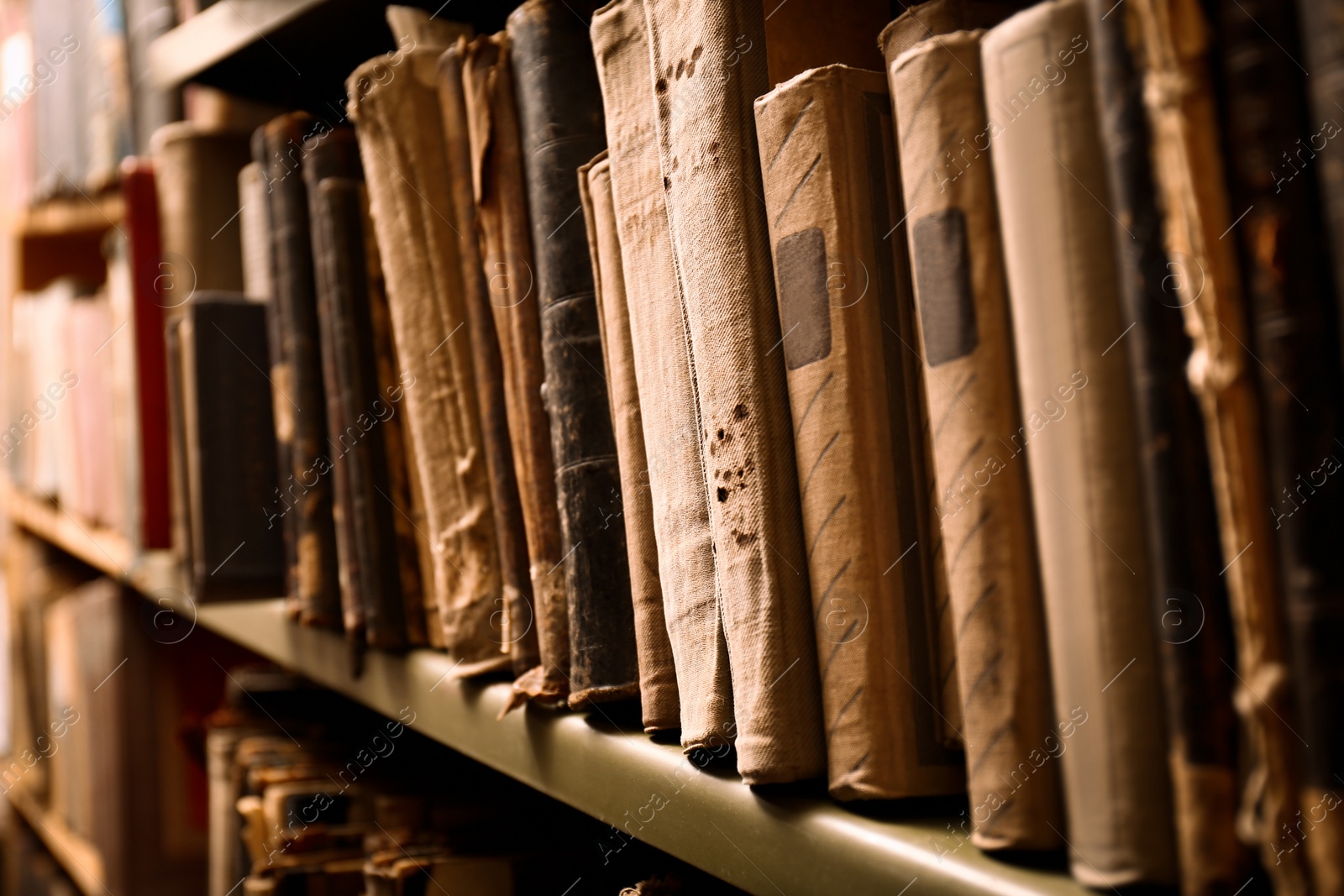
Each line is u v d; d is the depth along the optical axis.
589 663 0.67
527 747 0.71
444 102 0.74
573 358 0.68
